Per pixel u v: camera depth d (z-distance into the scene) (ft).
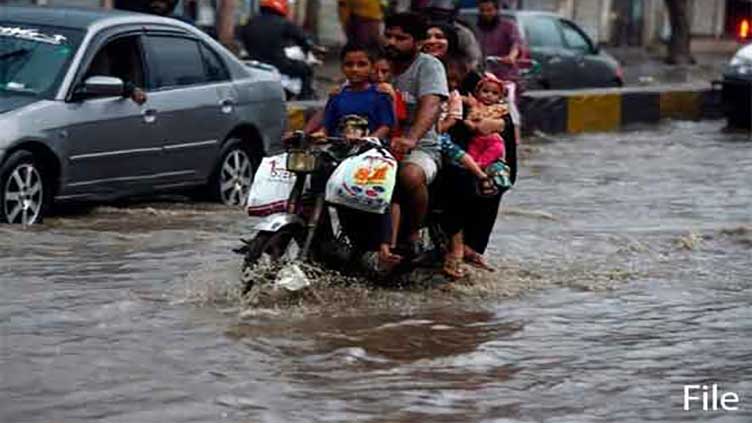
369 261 67.51
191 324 60.49
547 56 178.50
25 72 89.51
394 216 67.05
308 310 63.46
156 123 93.97
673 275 75.25
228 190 100.73
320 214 65.72
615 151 142.92
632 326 63.46
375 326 61.41
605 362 57.31
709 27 323.57
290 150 64.90
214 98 98.68
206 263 73.56
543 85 178.40
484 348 58.59
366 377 53.88
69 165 88.17
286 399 50.80
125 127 91.66
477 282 70.74
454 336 60.49
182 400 50.19
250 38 140.97
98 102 90.12
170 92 95.45
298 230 65.67
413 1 169.68
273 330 59.98
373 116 66.90
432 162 67.77
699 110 182.70
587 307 66.90
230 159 100.58
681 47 270.46
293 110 132.36
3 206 84.64
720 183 118.01
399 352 57.62
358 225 66.59
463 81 72.54
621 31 300.81
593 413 50.44
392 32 67.67
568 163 131.54
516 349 58.80
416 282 70.08
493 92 71.05
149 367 54.08
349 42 67.72
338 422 48.39
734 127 170.30
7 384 51.47
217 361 55.16
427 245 70.64
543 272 74.69
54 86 88.74
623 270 75.92
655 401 52.19
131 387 51.52
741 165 131.54
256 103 102.32
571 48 183.01
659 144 150.51
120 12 96.53
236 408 49.55
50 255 75.46
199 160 97.71
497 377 54.65
